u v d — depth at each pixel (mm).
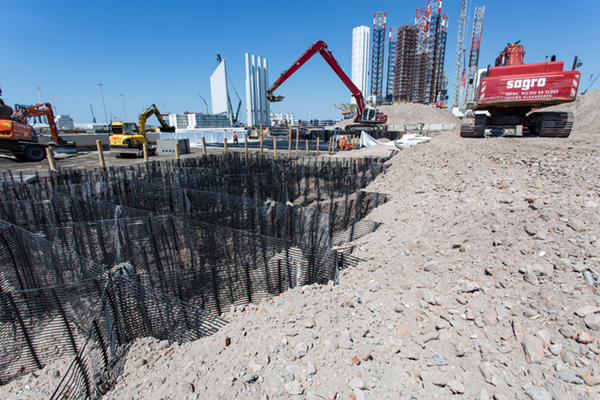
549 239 4230
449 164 9664
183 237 7387
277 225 8352
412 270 4883
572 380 2721
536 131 12031
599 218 4234
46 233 7156
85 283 4809
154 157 25422
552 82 10414
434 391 2994
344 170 14094
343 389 3059
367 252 6270
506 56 16359
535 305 3512
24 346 4602
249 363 3480
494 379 2957
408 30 89750
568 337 3082
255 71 128125
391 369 3293
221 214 8227
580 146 8461
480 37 98500
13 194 10008
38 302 4723
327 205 9609
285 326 4070
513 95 10938
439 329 3676
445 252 4980
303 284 5758
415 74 94562
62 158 24078
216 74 138375
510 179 7105
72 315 4891
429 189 8641
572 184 5945
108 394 3684
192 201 9555
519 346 3199
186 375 3584
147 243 6797
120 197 9328
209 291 5457
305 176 12477
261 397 3023
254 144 38188
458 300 3934
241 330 4230
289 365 3371
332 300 4594
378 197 9570
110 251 7355
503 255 4348
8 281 6660
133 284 4676
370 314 4223
